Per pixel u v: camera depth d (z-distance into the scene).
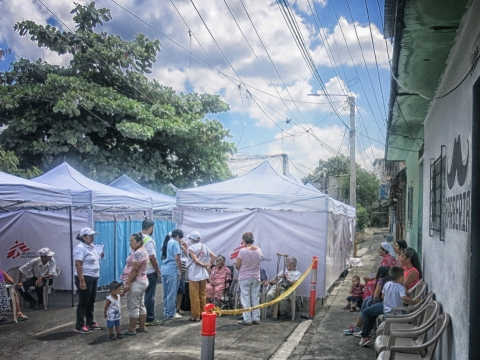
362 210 37.31
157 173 20.61
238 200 10.76
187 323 9.03
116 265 13.46
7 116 18.77
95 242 12.50
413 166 13.01
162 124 19.23
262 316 9.77
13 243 12.12
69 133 18.00
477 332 3.96
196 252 9.18
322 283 10.48
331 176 43.62
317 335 8.29
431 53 5.43
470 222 4.08
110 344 7.52
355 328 8.27
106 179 18.97
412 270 7.66
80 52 19.47
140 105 19.34
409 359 5.34
